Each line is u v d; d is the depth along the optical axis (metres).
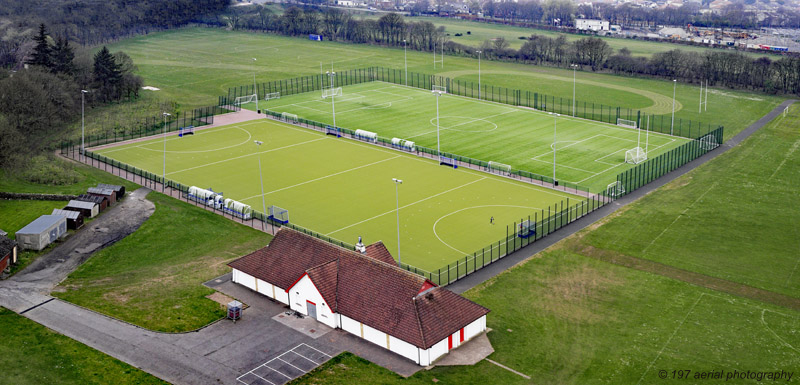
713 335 99.25
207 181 162.25
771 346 96.50
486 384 88.06
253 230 136.12
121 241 130.12
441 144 191.12
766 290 112.19
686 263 121.50
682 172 169.25
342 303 99.94
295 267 107.56
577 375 90.19
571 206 147.12
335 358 93.38
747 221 139.00
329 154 182.25
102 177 163.62
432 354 92.31
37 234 123.94
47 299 108.12
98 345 96.19
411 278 96.94
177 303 107.25
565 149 186.62
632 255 124.69
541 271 118.75
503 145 190.38
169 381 88.69
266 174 167.12
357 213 143.50
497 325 101.94
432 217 141.50
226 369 91.06
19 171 159.50
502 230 135.25
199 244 129.75
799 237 131.75
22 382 88.44
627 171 166.62
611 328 101.12
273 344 96.69
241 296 109.75
